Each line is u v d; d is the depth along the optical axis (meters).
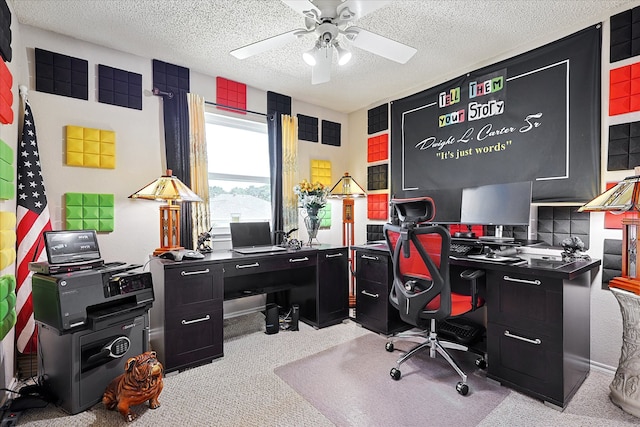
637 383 1.66
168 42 2.49
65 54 2.38
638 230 1.76
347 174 3.64
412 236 1.95
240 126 3.32
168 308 2.13
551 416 1.67
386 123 3.69
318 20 1.72
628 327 1.74
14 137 2.03
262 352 2.46
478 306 2.16
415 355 2.40
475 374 2.12
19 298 2.04
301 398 1.84
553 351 1.75
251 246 2.88
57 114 2.34
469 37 2.41
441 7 2.04
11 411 1.62
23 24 2.22
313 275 2.99
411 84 3.28
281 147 3.47
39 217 2.14
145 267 2.67
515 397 1.85
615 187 1.82
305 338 2.73
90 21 2.20
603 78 2.14
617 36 2.07
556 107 2.35
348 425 1.60
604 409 1.72
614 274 2.08
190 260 2.26
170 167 2.78
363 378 2.06
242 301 2.97
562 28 2.29
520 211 2.18
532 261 2.02
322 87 3.37
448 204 2.78
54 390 1.75
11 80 1.86
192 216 2.85
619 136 2.07
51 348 1.76
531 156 2.48
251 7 2.05
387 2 1.55
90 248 1.89
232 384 2.00
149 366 1.66
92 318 1.71
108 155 2.51
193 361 2.23
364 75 3.07
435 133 3.17
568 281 1.77
